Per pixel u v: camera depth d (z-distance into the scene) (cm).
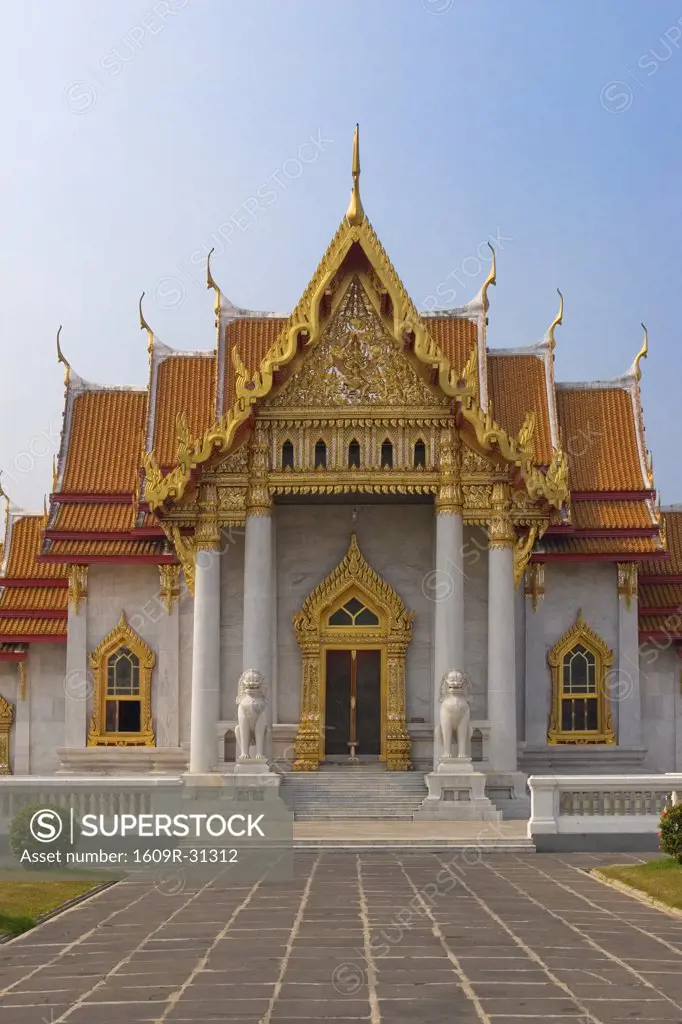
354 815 4228
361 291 4462
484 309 5353
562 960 1962
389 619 4688
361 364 4428
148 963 1966
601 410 5444
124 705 5041
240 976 1862
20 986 1812
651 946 2072
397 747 4609
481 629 4597
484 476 4400
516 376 5409
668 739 5247
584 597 5109
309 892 2761
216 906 2570
